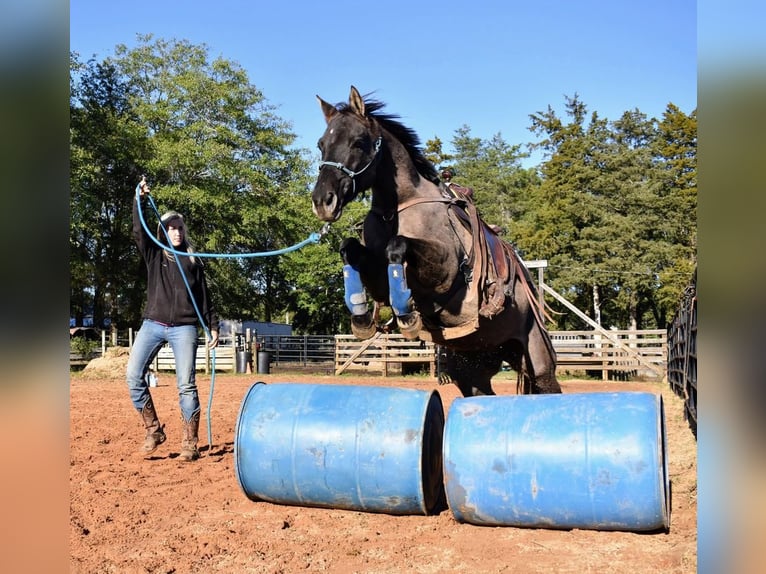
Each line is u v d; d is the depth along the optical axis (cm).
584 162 3938
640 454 419
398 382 1859
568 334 2095
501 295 540
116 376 2022
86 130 2738
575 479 428
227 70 3153
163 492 543
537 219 3959
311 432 488
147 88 3166
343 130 505
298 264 3291
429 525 463
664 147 3916
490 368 635
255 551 403
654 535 432
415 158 549
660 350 2017
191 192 2806
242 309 3466
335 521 472
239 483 510
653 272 3641
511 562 386
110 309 3322
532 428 445
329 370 2519
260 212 2988
